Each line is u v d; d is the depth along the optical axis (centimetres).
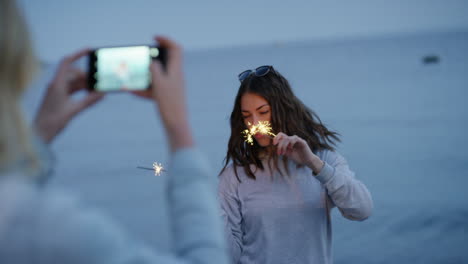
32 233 57
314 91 2773
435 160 1068
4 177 59
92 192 950
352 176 190
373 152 1187
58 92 81
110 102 2822
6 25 59
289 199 186
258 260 186
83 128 1880
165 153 1323
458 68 3728
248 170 193
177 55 80
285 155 182
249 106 191
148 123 1975
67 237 57
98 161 1241
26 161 62
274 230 184
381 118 1700
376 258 614
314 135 204
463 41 9906
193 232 68
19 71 61
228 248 186
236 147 200
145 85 82
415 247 638
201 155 76
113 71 82
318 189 188
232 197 197
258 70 195
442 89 2464
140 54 83
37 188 62
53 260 56
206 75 5444
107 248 59
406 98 2203
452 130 1391
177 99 77
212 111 2120
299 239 183
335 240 676
